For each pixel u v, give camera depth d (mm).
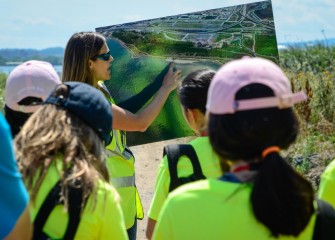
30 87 2652
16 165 1938
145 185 7961
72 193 2064
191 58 4180
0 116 1890
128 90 4148
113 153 3504
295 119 1802
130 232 3629
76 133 2166
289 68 9836
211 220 1781
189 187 1870
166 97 4020
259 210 1694
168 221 1855
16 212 1890
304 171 6496
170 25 4223
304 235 1781
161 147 10461
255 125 1712
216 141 1780
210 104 1801
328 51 10258
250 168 1777
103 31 4242
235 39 4242
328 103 7711
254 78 1748
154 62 4156
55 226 2061
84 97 2219
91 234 2100
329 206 1856
